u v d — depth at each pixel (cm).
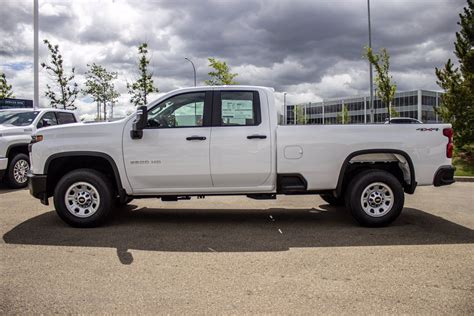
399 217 720
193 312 348
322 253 511
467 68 1650
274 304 363
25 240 568
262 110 646
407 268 455
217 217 723
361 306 359
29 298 376
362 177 638
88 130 640
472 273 439
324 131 639
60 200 630
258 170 638
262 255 504
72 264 469
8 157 1045
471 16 1647
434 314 344
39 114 1173
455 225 659
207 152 632
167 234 603
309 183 642
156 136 634
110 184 644
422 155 647
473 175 1327
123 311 350
